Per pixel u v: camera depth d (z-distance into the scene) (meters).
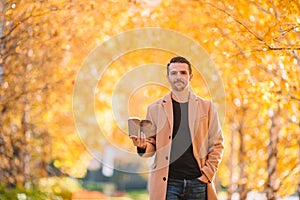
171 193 6.63
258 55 8.62
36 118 13.36
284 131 10.53
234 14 9.04
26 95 11.86
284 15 8.05
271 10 8.40
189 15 11.09
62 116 14.65
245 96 9.65
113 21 11.64
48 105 13.32
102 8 11.20
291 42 8.02
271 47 8.04
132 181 34.47
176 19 11.20
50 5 9.95
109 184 32.25
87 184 30.52
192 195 6.67
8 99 11.11
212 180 6.76
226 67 9.96
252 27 8.58
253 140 12.08
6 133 11.66
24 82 11.45
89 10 10.91
